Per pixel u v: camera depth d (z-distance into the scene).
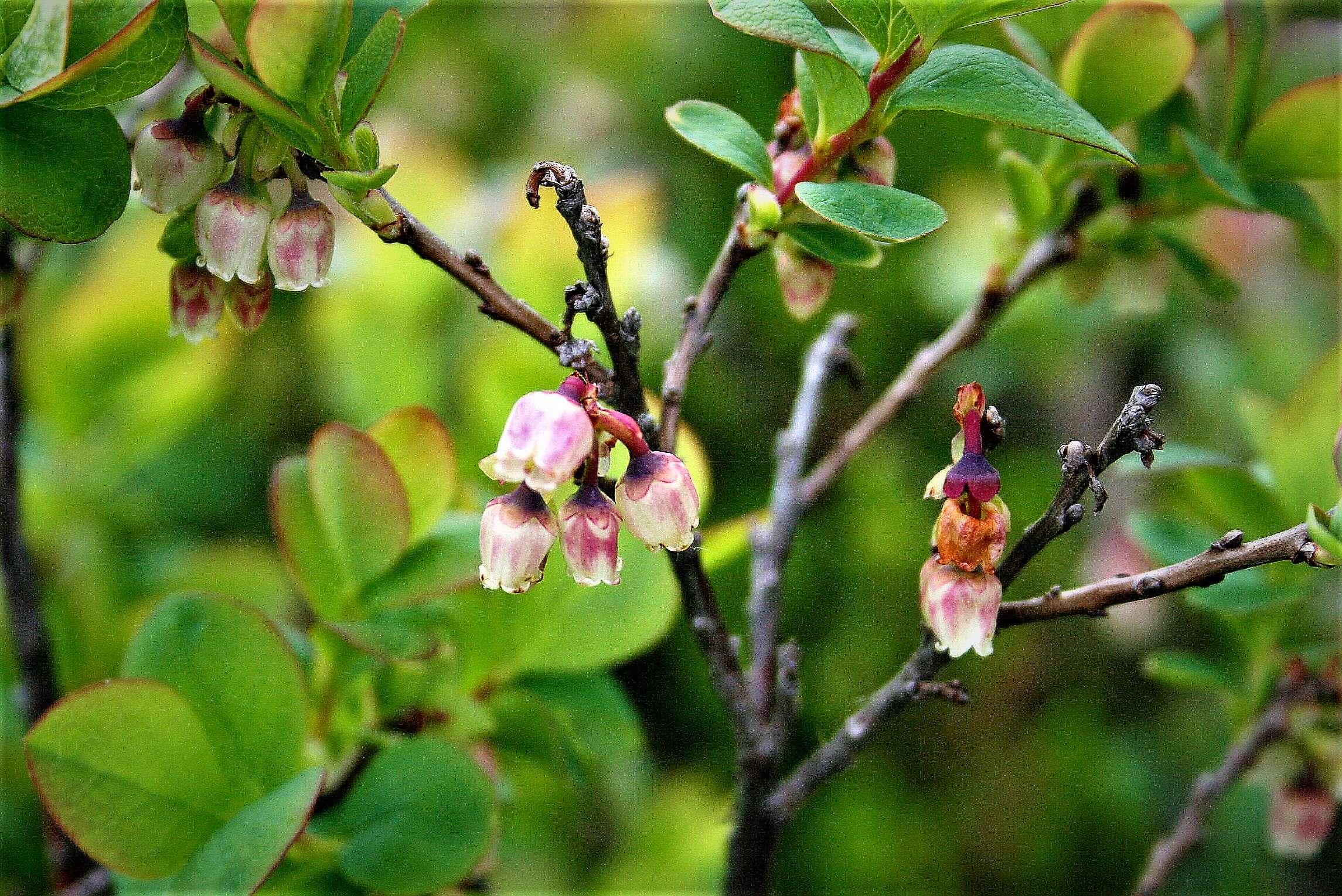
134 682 0.27
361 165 0.26
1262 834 0.43
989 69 0.26
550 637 0.29
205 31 0.30
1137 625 0.44
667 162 0.48
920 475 0.43
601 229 0.26
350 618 0.28
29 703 0.30
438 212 0.36
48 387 0.33
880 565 0.42
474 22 0.53
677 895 0.32
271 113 0.26
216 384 0.36
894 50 0.26
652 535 0.26
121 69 0.26
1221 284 0.31
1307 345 0.47
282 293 0.45
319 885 0.28
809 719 0.40
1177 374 0.46
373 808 0.28
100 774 0.27
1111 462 0.26
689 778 0.35
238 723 0.28
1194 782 0.44
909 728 0.45
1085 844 0.44
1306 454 0.29
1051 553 0.45
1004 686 0.45
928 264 0.43
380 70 0.26
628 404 0.26
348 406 0.33
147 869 0.27
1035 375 0.45
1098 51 0.29
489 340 0.32
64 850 0.30
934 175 0.43
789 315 0.43
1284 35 0.35
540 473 0.25
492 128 0.52
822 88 0.26
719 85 0.47
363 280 0.34
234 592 0.34
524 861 0.34
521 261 0.33
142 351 0.33
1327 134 0.29
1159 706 0.46
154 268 0.33
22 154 0.26
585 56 0.52
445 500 0.28
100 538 0.34
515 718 0.29
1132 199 0.30
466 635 0.29
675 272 0.39
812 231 0.27
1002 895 0.44
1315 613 0.33
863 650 0.41
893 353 0.44
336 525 0.28
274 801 0.27
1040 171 0.30
